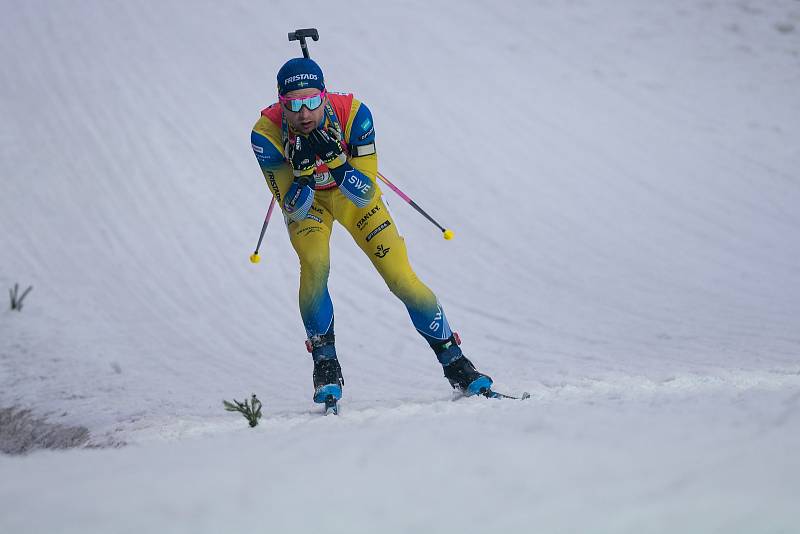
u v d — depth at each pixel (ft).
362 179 57.93
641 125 157.79
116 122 156.15
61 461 41.09
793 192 136.77
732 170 143.84
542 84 169.99
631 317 98.73
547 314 102.27
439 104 162.71
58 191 138.21
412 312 61.16
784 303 99.60
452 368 61.77
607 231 127.44
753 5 195.52
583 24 190.60
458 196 138.00
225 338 100.27
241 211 134.41
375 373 83.15
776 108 163.12
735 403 42.57
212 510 29.40
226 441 45.68
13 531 28.25
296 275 118.21
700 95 167.43
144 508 29.78
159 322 105.09
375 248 61.21
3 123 155.43
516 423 40.63
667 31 188.44
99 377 86.94
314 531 27.66
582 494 29.50
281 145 58.65
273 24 187.83
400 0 197.67
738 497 28.30
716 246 120.98
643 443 34.55
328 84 167.63
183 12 192.75
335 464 34.09
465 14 192.95
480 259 121.29
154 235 127.65
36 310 107.45
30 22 189.16
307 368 88.02
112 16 191.21
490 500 29.45
